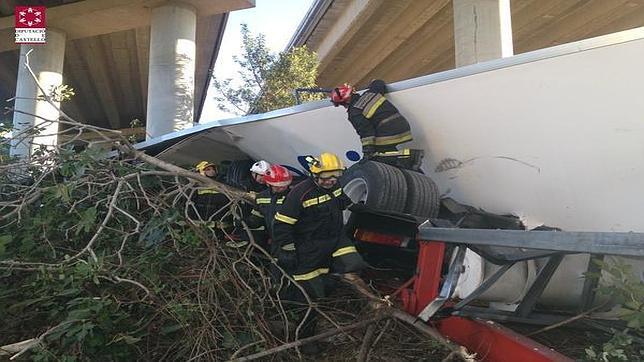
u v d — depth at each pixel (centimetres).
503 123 400
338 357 379
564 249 253
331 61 2022
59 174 507
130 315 356
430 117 446
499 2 1012
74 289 339
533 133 389
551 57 350
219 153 654
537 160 396
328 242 386
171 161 656
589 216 390
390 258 449
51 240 441
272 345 361
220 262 404
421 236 368
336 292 443
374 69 2111
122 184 438
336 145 527
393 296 385
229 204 444
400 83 446
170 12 1297
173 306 341
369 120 461
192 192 447
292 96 1340
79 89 2647
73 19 1462
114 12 1410
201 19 1750
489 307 375
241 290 376
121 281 351
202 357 345
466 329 338
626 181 360
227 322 354
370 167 442
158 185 508
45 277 353
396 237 411
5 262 374
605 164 364
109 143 480
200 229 399
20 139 530
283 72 1359
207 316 356
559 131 374
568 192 391
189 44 1308
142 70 2289
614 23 1563
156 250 399
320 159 381
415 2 1485
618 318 346
